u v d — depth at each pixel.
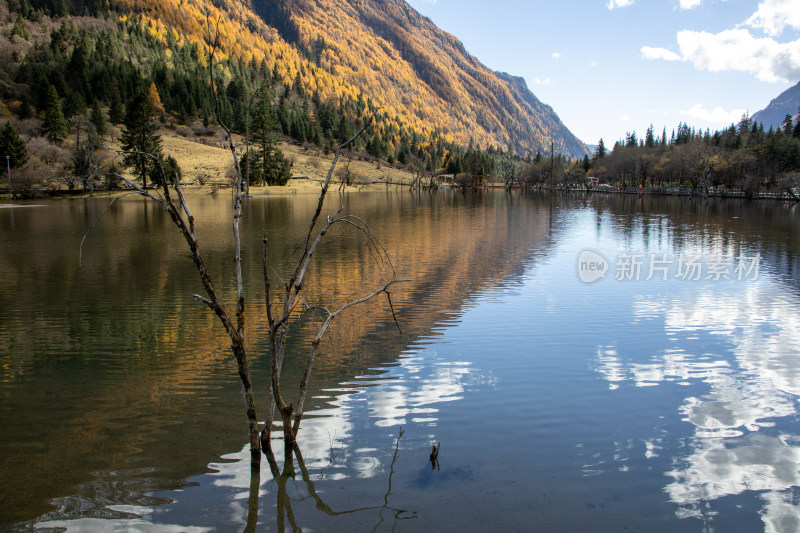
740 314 12.52
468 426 6.67
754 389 7.98
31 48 175.62
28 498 5.09
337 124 189.50
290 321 12.05
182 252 22.91
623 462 5.75
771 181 92.25
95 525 4.67
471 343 10.30
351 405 7.38
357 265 19.52
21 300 14.16
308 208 54.66
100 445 6.20
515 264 19.89
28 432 6.55
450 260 20.80
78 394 7.81
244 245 25.22
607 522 4.64
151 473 5.56
